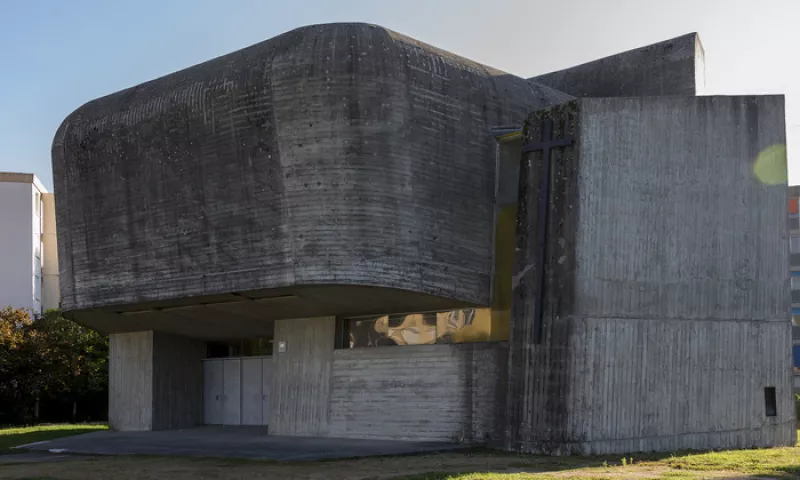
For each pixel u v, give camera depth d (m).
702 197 19.52
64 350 42.91
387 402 22.00
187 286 22.41
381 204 19.64
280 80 19.78
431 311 22.14
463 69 21.38
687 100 19.59
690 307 19.19
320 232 19.75
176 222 22.59
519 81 23.27
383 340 22.84
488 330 21.06
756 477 12.59
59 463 18.20
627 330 18.55
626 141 19.05
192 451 19.86
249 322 26.11
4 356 40.78
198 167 21.78
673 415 18.73
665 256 19.08
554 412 18.05
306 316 23.98
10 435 28.62
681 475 12.99
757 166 20.03
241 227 21.06
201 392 30.19
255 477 14.47
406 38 20.75
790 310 20.20
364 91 19.53
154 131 22.67
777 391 19.88
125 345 29.59
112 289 24.45
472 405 20.44
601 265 18.50
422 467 15.52
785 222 20.22
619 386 18.31
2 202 53.97
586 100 18.84
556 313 18.44
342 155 19.62
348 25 20.17
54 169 26.05
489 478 12.83
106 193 24.33
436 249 20.30
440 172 20.47
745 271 19.78
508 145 21.56
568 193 18.67
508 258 21.06
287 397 24.16
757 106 20.11
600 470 14.35
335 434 22.86
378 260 19.58
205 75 21.92
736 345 19.55
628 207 18.89
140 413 28.62
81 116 25.25
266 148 20.30
